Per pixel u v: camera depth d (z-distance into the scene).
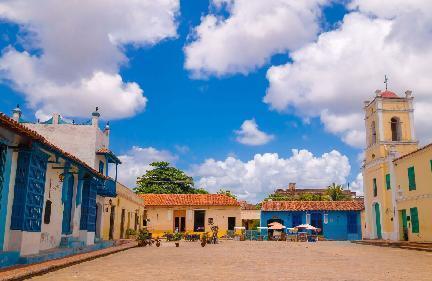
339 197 65.31
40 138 13.09
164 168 60.12
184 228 43.22
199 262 14.64
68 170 17.34
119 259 15.89
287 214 44.84
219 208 43.34
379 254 19.33
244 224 52.12
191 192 60.12
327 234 43.97
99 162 26.05
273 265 13.67
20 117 25.48
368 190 34.34
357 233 43.84
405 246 24.11
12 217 12.99
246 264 13.97
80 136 25.23
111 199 27.33
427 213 25.34
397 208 29.28
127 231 32.09
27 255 13.25
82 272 11.46
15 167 13.21
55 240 17.31
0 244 12.40
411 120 32.22
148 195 45.91
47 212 16.48
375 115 32.97
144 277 10.34
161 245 27.67
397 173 29.45
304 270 12.16
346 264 14.20
